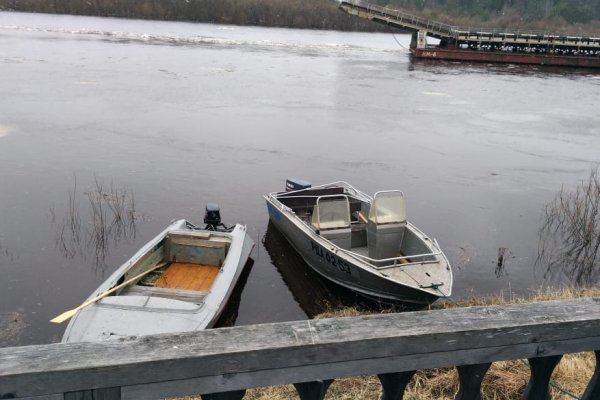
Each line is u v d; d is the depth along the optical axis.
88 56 38.88
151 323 6.93
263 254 11.37
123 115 23.03
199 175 16.11
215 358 1.76
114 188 14.64
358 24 90.00
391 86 35.12
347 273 9.37
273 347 1.80
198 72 35.50
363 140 21.47
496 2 118.81
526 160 19.83
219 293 7.96
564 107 31.05
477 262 11.34
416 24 53.12
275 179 16.14
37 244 11.15
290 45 56.94
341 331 1.91
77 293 9.38
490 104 30.92
